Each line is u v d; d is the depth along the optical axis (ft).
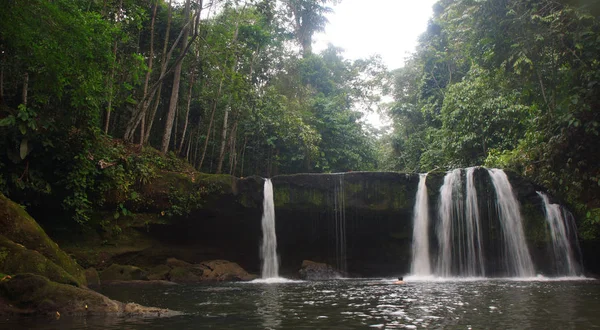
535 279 41.14
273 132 81.35
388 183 48.65
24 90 42.47
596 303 21.88
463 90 68.59
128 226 46.73
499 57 42.09
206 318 18.16
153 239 48.32
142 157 49.98
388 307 21.03
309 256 52.29
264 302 23.90
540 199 46.50
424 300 23.82
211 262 48.16
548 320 16.76
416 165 98.07
